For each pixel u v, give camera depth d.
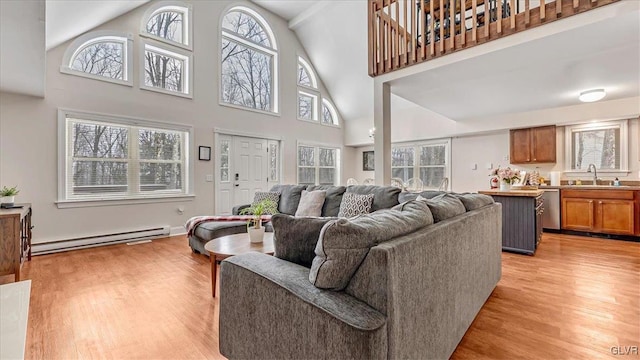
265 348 1.26
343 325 1.00
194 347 1.73
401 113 7.11
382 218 1.32
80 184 4.03
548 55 2.97
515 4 2.95
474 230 1.96
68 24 3.43
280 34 6.58
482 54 2.96
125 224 4.37
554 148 5.30
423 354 1.28
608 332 1.88
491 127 5.78
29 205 3.28
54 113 3.79
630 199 4.43
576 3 2.40
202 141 5.21
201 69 5.21
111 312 2.15
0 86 3.32
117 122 4.29
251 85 6.16
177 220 4.90
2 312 2.05
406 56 3.50
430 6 3.39
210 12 5.36
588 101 4.37
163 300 2.36
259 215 2.74
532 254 3.68
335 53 6.71
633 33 2.52
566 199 4.98
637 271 3.05
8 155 3.53
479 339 1.81
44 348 1.71
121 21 4.32
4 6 2.00
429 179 7.13
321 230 1.21
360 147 8.47
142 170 4.57
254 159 6.10
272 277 1.25
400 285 1.11
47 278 2.82
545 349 1.70
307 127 7.18
